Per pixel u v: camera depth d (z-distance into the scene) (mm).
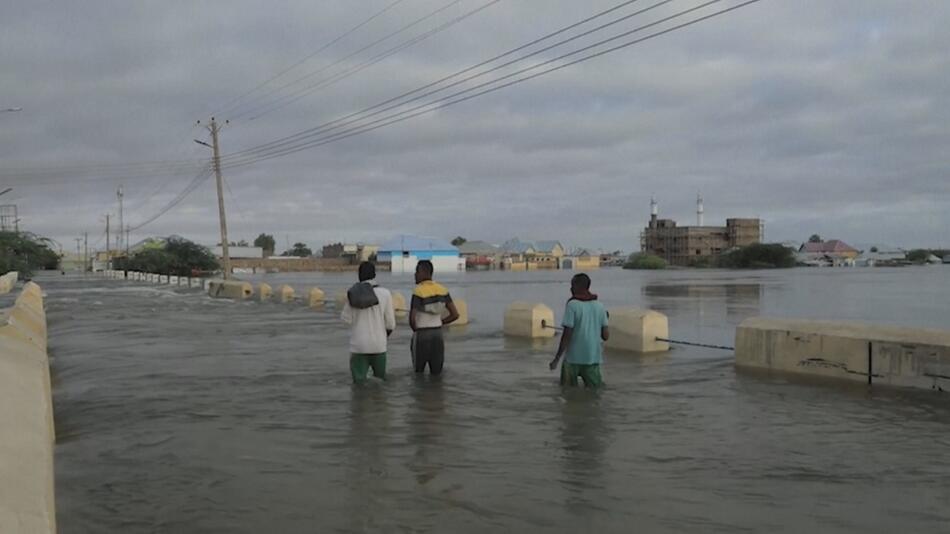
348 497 5398
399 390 9742
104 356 13641
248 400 9133
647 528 4777
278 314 24375
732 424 7680
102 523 4879
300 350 14352
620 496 5414
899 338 9578
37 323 11203
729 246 156625
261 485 5691
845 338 10094
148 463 6332
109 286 54531
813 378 10312
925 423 7586
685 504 5230
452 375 10898
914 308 26734
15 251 71375
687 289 45125
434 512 5078
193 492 5523
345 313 10266
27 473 3387
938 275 80562
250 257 139125
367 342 10109
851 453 6531
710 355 13055
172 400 9164
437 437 7215
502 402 8891
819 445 6812
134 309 27688
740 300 32562
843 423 7645
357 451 6699
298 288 49531
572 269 147250
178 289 48469
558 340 15672
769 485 5652
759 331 11266
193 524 4859
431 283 10984
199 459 6453
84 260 139500
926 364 9219
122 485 5699
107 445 6957
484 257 147375
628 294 38781
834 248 164375
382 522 4887
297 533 4695
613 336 14031
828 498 5344
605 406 8625
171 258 89688
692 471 6031
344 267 127062
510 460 6379
